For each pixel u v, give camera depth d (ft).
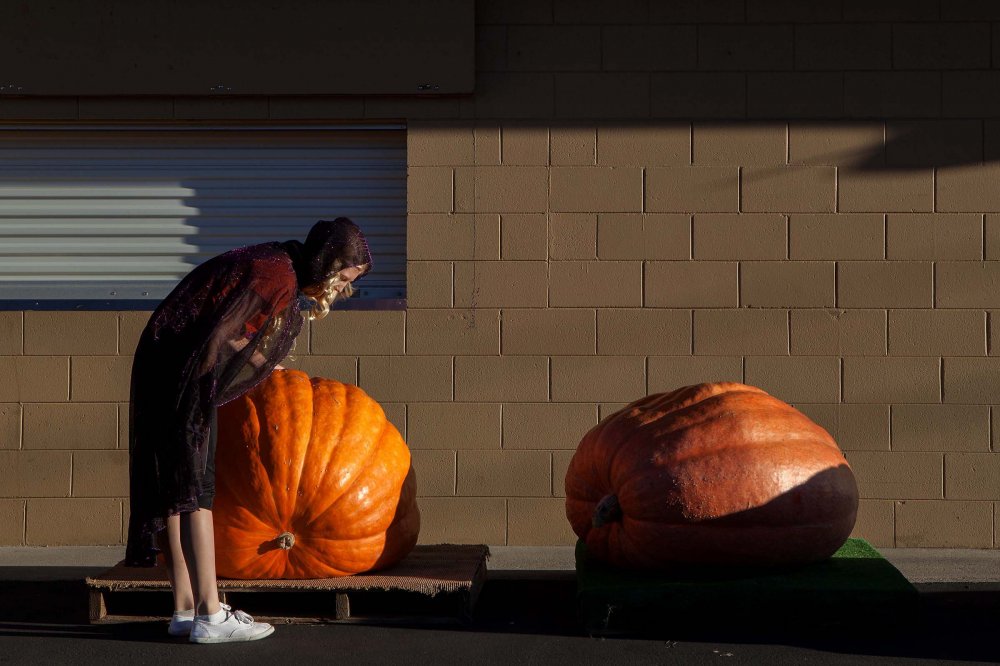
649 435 13.01
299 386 13.48
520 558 17.35
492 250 18.31
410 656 11.69
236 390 11.94
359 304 18.34
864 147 18.21
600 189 18.28
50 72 18.04
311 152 18.71
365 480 12.96
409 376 18.34
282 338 12.09
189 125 18.57
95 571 16.28
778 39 18.22
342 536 12.82
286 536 12.67
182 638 12.40
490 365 18.31
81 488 18.22
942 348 18.11
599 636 12.44
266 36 18.13
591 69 18.33
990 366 18.07
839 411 18.16
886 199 18.16
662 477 12.57
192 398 11.44
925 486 18.10
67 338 18.29
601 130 18.29
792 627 12.64
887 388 18.15
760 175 18.22
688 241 18.26
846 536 13.21
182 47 18.12
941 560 17.19
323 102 18.34
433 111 18.31
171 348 11.59
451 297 18.33
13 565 16.80
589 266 18.29
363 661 11.48
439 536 18.25
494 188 18.33
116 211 18.60
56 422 18.24
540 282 18.29
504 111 18.33
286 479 12.64
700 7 18.28
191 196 18.66
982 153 18.10
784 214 18.21
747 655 11.68
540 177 18.31
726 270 18.21
